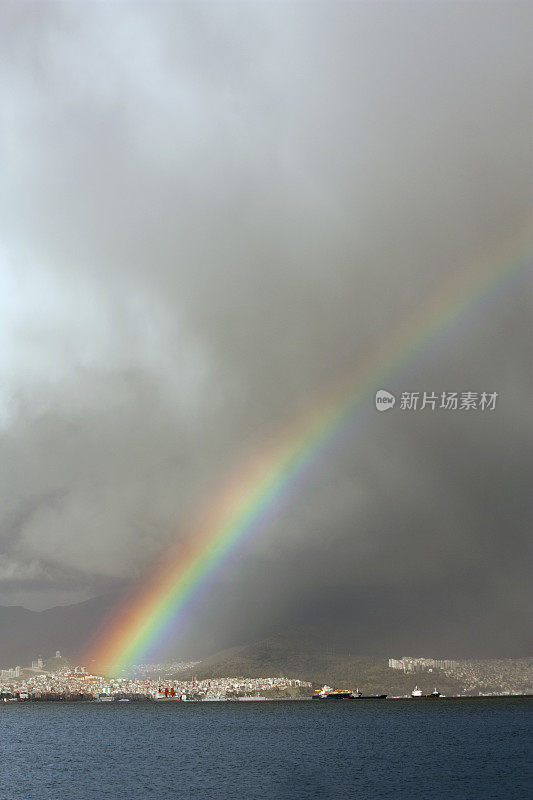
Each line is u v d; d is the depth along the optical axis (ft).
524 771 515.91
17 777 523.29
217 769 545.85
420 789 435.12
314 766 559.38
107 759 637.30
